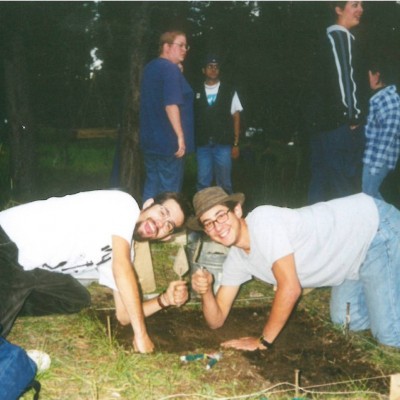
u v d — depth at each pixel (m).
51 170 12.02
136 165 7.41
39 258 3.49
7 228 3.49
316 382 3.19
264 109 13.59
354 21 5.08
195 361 3.36
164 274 5.10
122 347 3.49
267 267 3.47
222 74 6.95
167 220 3.46
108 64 13.19
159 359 3.37
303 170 8.84
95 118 14.01
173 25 5.45
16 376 2.73
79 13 9.45
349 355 3.56
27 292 3.50
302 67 13.36
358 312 3.97
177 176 5.59
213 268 4.19
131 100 7.30
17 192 8.68
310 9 13.41
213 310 3.75
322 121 5.22
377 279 3.66
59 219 3.48
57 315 4.01
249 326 3.98
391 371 3.38
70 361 3.35
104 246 3.46
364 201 3.68
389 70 4.97
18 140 8.59
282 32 13.65
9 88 8.46
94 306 4.22
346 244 3.57
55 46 10.66
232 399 2.96
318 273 3.62
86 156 13.68
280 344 3.66
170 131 5.45
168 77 5.32
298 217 3.45
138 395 3.00
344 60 5.07
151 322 3.94
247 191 9.03
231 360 3.40
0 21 8.15
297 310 4.27
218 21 13.70
